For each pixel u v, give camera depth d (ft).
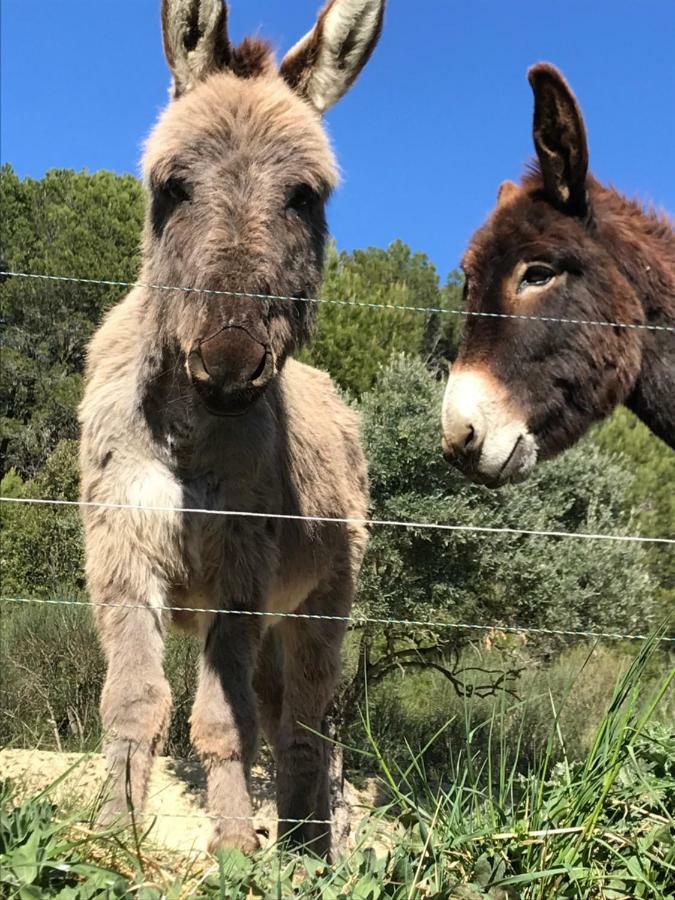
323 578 5.13
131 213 27.66
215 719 3.37
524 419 3.87
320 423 5.23
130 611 3.47
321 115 3.92
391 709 8.95
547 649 8.80
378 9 3.84
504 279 3.90
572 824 2.66
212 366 3.03
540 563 8.48
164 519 3.57
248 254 3.17
